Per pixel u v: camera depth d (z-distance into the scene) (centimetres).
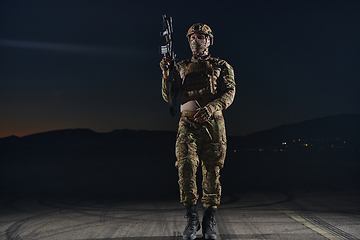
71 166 1213
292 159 1333
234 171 905
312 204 401
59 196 516
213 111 267
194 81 287
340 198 441
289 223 302
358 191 498
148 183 682
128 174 898
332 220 312
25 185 664
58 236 276
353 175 717
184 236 250
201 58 294
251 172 871
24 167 1137
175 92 297
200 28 290
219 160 272
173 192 543
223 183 645
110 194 529
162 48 266
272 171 880
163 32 264
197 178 780
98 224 317
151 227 298
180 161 268
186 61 298
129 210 390
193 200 261
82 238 267
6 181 740
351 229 277
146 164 1330
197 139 274
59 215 369
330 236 254
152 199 471
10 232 296
